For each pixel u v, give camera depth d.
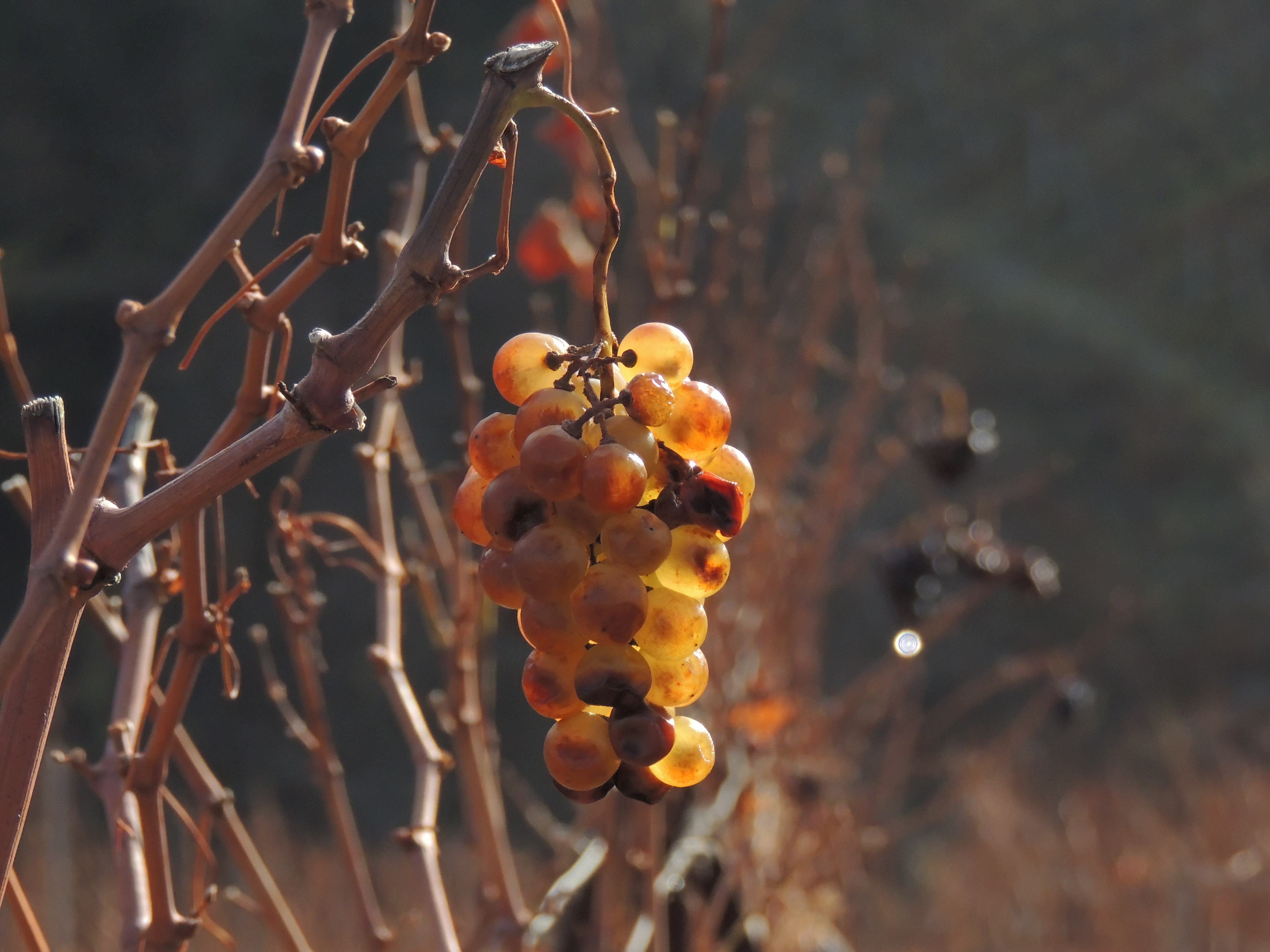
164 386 7.04
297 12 8.21
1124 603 2.33
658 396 0.78
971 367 10.84
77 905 2.88
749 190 2.28
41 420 0.80
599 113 0.82
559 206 1.88
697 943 1.41
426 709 6.17
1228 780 4.87
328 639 7.04
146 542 0.79
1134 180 12.79
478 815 1.17
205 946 2.28
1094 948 3.99
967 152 12.59
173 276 7.92
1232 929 3.62
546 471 0.77
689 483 0.79
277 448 0.78
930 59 12.91
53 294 7.69
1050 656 2.23
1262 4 13.59
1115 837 4.80
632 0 8.77
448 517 1.27
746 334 2.13
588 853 1.40
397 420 1.20
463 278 0.78
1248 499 10.17
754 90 10.04
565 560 0.77
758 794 1.87
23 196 7.89
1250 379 11.27
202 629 0.89
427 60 0.82
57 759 0.93
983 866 4.46
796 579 2.05
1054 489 10.39
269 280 5.81
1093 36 13.48
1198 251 12.19
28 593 0.76
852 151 11.41
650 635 0.79
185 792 5.67
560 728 0.79
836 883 1.82
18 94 7.99
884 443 2.29
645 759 0.77
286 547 1.04
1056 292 11.84
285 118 0.80
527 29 1.66
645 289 2.41
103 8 8.17
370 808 6.48
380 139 6.16
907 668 2.04
